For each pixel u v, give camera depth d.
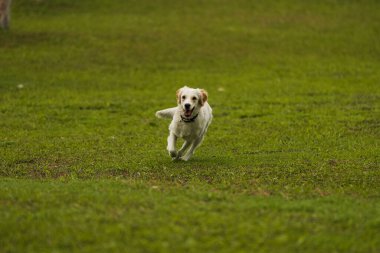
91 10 41.34
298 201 9.82
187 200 9.60
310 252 7.64
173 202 9.47
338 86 26.41
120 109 21.73
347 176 12.06
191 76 28.34
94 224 8.33
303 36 36.91
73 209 8.94
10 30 34.91
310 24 40.00
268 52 33.34
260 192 10.53
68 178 11.84
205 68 30.00
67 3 42.38
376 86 26.44
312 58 32.25
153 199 9.54
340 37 36.81
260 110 21.59
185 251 7.55
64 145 15.91
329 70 29.75
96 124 19.31
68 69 28.62
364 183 11.39
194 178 11.68
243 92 25.27
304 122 19.47
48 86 25.44
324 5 45.22
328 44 35.25
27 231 8.11
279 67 30.33
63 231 8.09
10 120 19.45
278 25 39.50
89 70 28.67
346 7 44.84
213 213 8.90
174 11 42.12
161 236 7.95
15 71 27.61
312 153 14.79
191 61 31.20
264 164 13.33
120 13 40.94
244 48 33.94
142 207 9.12
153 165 13.04
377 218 8.83
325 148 15.56
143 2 44.00
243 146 15.90
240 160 13.78
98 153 14.87
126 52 32.19
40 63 29.28
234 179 11.62
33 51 31.20
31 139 16.73
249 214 8.92
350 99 23.67
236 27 38.50
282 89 25.81
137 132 18.14
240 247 7.71
